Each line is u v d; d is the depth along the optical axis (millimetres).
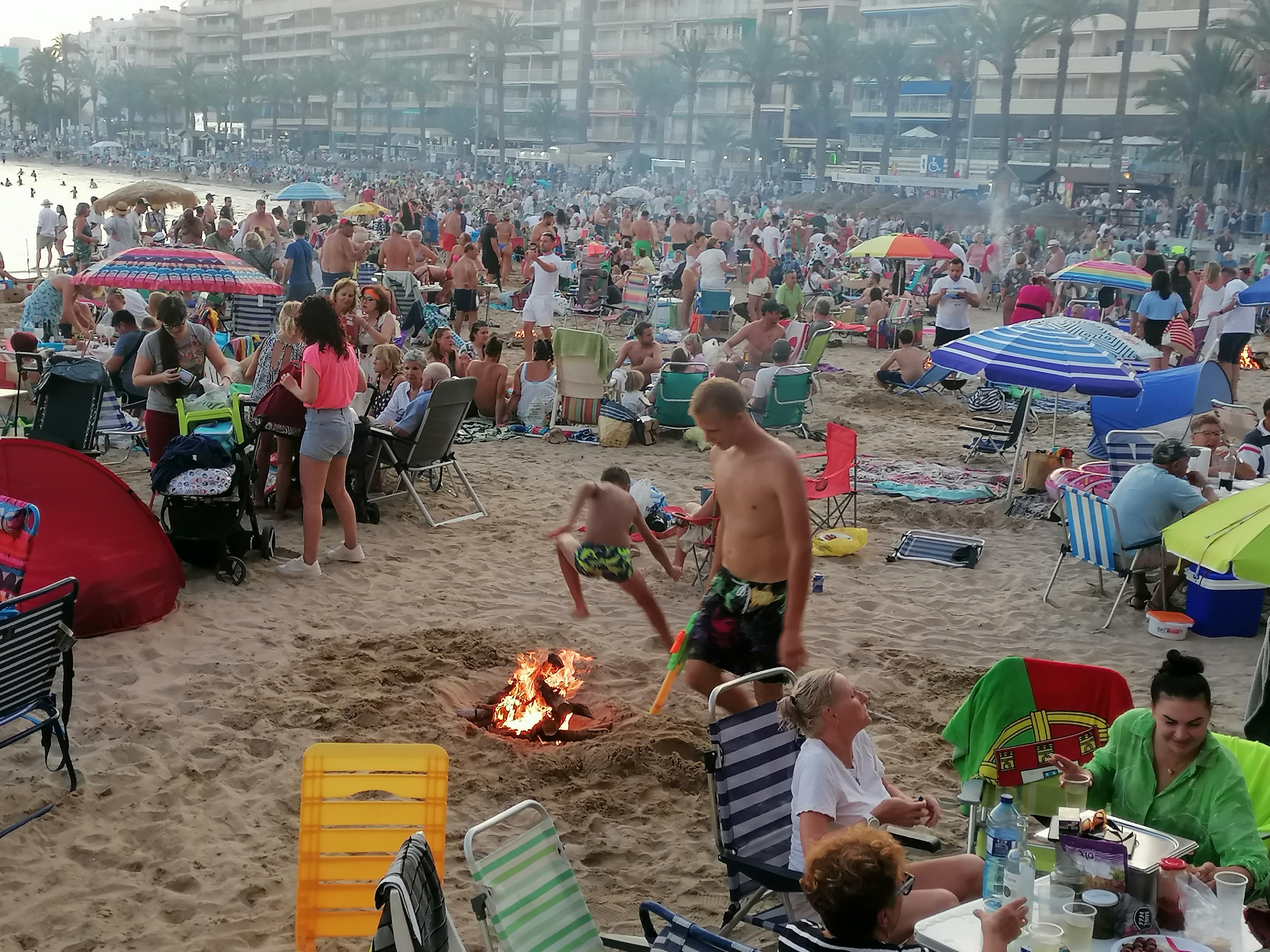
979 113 77062
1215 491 8555
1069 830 3564
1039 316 18047
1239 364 17250
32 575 6746
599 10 111625
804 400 13352
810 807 4062
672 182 81000
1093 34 73688
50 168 121375
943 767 5895
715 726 4359
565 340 13023
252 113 138375
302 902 4148
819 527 9945
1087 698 4582
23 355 11188
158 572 7281
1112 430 11391
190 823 5070
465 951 4008
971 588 8719
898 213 42812
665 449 12805
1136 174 56375
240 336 14039
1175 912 3346
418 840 3361
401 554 8828
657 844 5109
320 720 6020
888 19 84562
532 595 8148
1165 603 8055
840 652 7359
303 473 8086
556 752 5820
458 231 25953
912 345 16438
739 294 27719
